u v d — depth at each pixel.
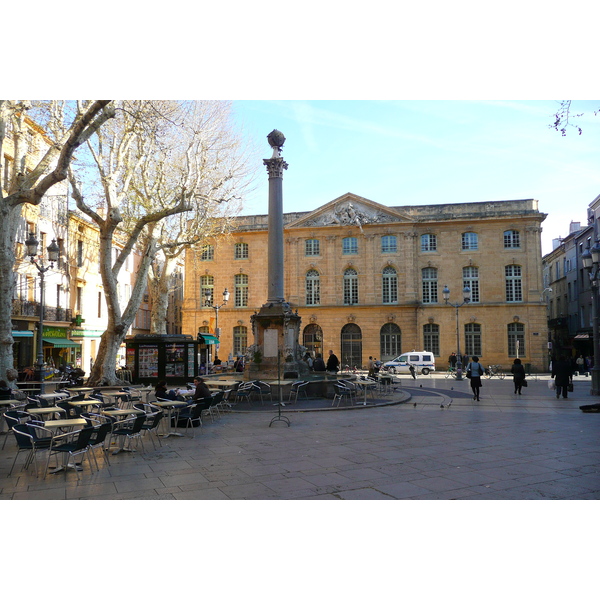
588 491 7.82
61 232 37.00
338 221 49.59
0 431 13.47
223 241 51.41
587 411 16.55
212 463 9.75
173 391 14.81
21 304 31.33
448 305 47.53
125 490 8.04
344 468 9.23
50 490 8.09
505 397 21.61
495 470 9.02
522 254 47.19
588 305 47.84
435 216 48.66
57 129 20.47
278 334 19.89
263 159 20.94
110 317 23.72
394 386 24.73
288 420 14.45
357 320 48.62
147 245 25.84
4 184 24.95
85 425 10.66
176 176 28.31
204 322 51.59
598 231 44.59
